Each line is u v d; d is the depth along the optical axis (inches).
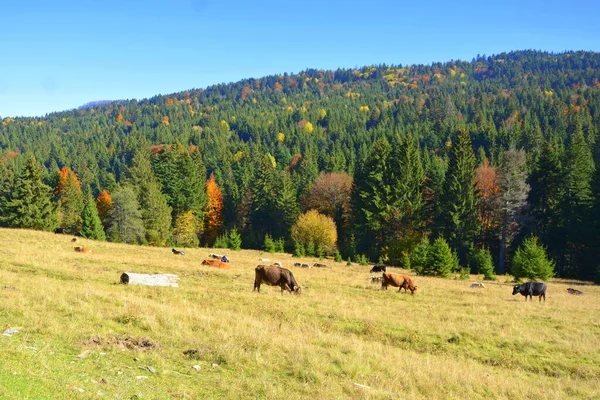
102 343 408.8
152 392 309.1
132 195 2642.7
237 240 2470.5
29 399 247.4
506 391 422.6
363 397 351.3
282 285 837.2
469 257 2194.9
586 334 668.7
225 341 452.4
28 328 419.5
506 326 685.9
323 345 505.0
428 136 5920.3
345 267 1893.5
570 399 416.2
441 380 428.8
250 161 5442.9
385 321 658.8
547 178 2524.6
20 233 1727.4
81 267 954.1
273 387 350.9
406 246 2156.7
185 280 907.4
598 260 2110.0
